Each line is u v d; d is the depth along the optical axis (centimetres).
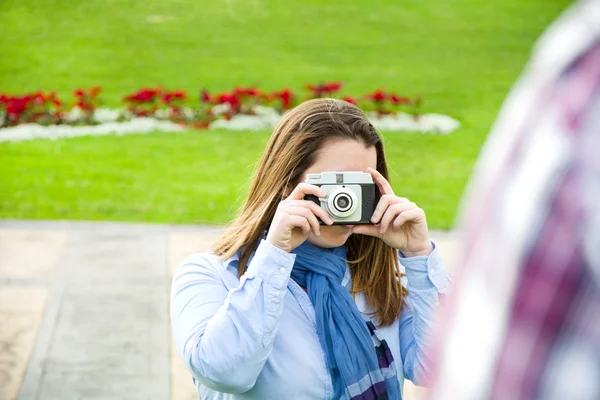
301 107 270
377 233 258
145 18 2084
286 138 266
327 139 260
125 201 992
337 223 253
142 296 719
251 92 1402
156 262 794
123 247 829
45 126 1317
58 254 806
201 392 276
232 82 1695
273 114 1409
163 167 1138
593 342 82
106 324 665
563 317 83
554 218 84
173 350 626
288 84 1691
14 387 570
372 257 273
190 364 249
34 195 999
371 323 272
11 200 975
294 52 1908
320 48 1938
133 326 663
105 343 635
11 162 1133
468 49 1959
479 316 89
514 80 1756
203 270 271
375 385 262
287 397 258
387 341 273
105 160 1158
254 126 1348
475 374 88
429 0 2284
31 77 1681
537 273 85
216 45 1933
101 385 576
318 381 259
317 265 268
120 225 895
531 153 88
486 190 93
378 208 254
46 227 881
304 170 263
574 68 87
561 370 83
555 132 86
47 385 575
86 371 594
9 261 785
